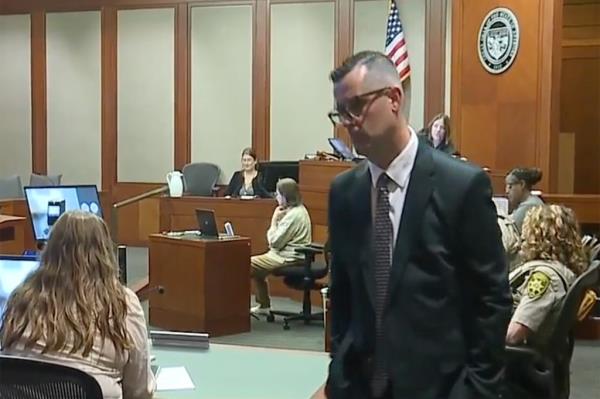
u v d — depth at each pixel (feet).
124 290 6.47
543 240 9.40
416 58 27.22
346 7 28.22
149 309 18.76
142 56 31.14
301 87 29.12
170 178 24.18
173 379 7.28
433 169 4.93
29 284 6.30
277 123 29.50
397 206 4.97
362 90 4.78
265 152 29.66
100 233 6.43
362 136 4.86
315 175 21.03
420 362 4.80
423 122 27.14
